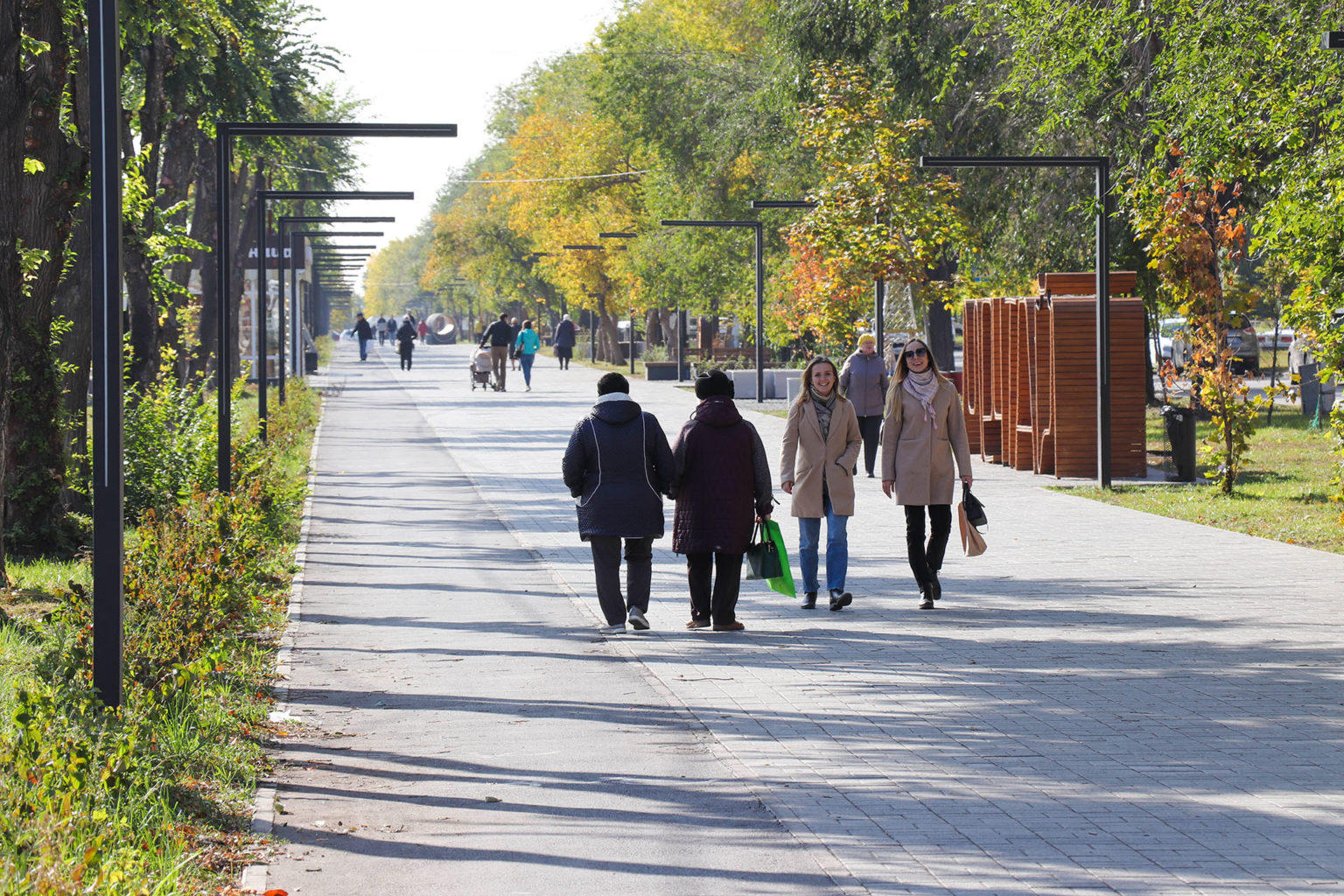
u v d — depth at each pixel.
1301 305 42.94
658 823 16.64
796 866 15.12
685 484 29.22
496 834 16.30
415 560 39.44
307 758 19.69
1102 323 55.72
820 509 31.70
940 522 31.64
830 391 31.86
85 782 15.27
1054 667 25.42
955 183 83.50
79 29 39.47
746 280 129.88
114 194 18.09
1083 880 14.55
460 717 22.06
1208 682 24.08
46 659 20.39
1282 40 47.28
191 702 20.61
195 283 127.50
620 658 26.56
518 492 57.06
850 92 82.62
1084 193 81.00
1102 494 54.19
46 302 38.66
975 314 70.19
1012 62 70.00
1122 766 18.97
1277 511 47.06
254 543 30.80
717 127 123.44
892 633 28.94
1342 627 28.83
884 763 19.25
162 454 46.09
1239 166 49.66
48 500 39.56
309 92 90.31
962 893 14.23
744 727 21.25
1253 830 16.17
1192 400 58.66
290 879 14.77
